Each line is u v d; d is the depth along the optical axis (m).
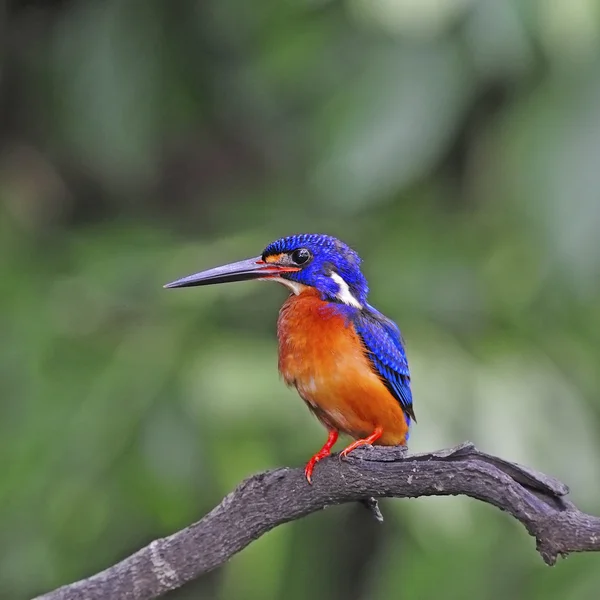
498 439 10.59
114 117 11.64
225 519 6.37
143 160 11.73
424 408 10.54
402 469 6.18
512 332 11.71
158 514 11.01
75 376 11.61
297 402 10.92
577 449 10.88
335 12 10.73
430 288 11.50
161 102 11.97
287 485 6.39
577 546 5.69
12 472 11.16
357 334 7.80
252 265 8.56
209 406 10.93
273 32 11.08
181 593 12.55
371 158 9.80
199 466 10.98
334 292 8.24
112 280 12.02
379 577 11.18
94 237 12.86
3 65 12.57
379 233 11.83
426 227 11.70
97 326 11.99
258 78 11.42
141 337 11.76
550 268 9.79
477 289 11.50
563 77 9.65
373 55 10.17
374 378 7.73
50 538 11.10
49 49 12.42
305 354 7.82
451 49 9.86
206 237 12.95
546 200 9.45
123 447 11.11
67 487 11.09
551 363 11.48
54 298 12.10
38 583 11.15
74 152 12.41
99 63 11.71
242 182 14.31
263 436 10.88
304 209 12.42
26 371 11.61
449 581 10.80
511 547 11.02
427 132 9.84
